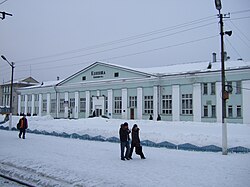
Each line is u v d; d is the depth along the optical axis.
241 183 9.48
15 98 93.81
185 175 10.71
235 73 37.03
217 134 22.91
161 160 14.08
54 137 26.25
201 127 28.83
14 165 13.27
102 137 23.14
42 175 11.33
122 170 11.65
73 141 22.75
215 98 38.66
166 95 43.75
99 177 10.42
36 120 44.97
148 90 45.41
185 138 19.89
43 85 66.50
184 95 41.81
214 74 38.69
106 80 50.94
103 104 51.16
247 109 36.03
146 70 50.00
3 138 24.81
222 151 16.08
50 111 61.78
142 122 34.81
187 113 41.38
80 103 55.66
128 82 47.72
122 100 48.41
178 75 41.91
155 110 43.97
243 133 24.03
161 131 26.08
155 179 10.11
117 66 49.62
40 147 18.86
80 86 55.47
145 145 20.00
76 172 11.27
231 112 37.38
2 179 11.23
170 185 9.29
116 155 15.62
